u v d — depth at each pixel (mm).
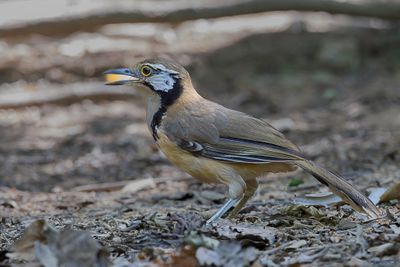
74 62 21438
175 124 9344
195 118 9344
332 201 9750
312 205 9672
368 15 21625
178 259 7047
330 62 21938
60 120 18609
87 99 19812
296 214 9406
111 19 20438
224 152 9141
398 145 15172
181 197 11859
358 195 8648
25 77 20812
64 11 20375
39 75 20906
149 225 9000
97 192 13008
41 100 19484
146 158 15453
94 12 20359
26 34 20391
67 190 13336
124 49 22312
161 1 21531
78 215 10664
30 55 21734
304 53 22594
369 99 19250
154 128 9555
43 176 14430
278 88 20594
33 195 12734
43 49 22094
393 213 9328
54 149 16406
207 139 9180
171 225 8867
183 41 23297
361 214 9281
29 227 7434
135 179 13938
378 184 11578
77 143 16797
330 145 15625
